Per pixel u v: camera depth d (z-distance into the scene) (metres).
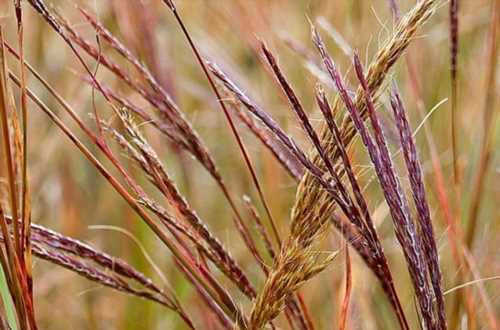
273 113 0.81
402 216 0.50
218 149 0.98
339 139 0.49
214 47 0.97
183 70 1.08
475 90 0.86
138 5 0.76
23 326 0.52
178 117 0.58
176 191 0.55
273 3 0.99
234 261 0.56
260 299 0.50
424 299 0.50
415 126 0.81
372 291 0.71
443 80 0.86
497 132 0.74
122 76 0.58
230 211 0.92
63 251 0.56
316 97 0.49
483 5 0.90
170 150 0.80
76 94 0.91
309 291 0.74
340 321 0.55
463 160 0.76
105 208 0.92
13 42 0.94
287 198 0.82
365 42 0.84
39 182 0.89
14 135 0.52
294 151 0.50
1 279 0.52
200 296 0.64
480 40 0.89
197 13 1.07
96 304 0.85
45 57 0.95
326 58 0.49
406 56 0.73
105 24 0.83
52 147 0.89
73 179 0.91
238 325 0.53
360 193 0.50
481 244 0.70
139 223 0.78
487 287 0.70
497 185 0.76
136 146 0.55
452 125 0.65
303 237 0.50
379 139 0.49
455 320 0.65
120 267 0.56
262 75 0.89
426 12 0.49
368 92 0.49
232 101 0.58
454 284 0.65
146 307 0.77
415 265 0.50
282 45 0.90
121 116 0.55
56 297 0.88
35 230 0.54
